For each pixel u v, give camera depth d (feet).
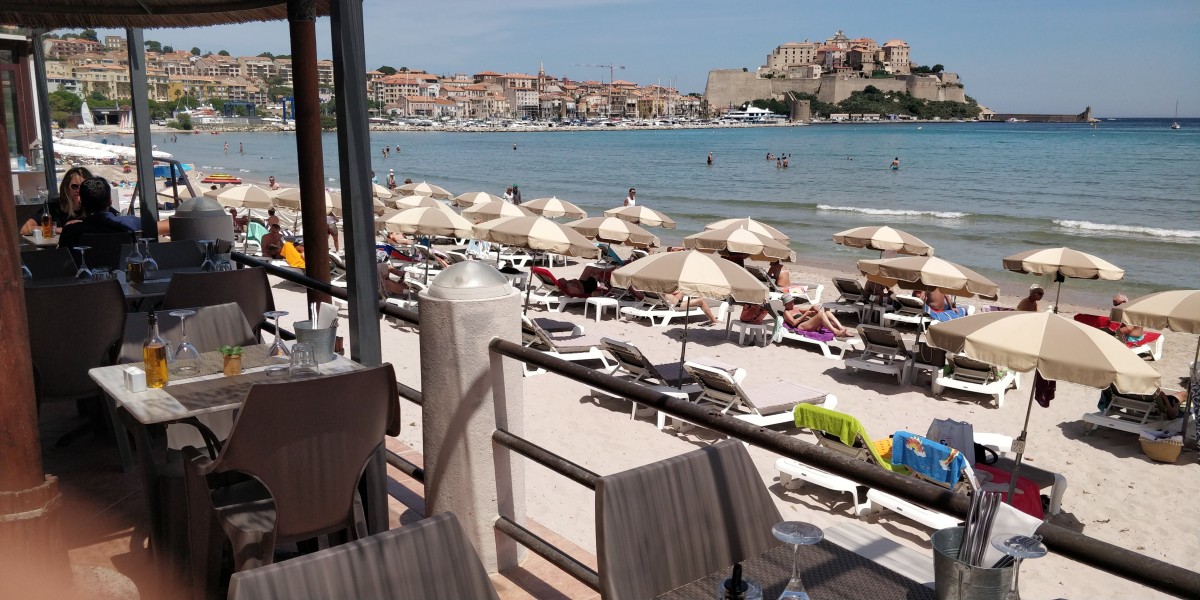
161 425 13.51
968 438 26.94
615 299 54.34
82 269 20.30
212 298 17.56
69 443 16.33
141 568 11.40
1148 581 5.33
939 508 6.46
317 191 18.97
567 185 204.13
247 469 8.87
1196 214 145.18
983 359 25.81
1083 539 5.68
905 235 61.46
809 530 6.34
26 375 7.89
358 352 12.32
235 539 9.27
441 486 11.23
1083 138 468.34
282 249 63.93
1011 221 134.92
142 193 26.20
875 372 41.47
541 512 23.93
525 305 55.16
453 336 10.75
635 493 8.00
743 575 7.48
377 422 9.67
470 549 6.73
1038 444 32.86
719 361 43.50
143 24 22.02
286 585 5.89
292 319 42.68
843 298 57.06
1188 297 35.81
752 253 56.49
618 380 8.95
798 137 560.61
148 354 11.09
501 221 54.49
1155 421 33.01
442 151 416.05
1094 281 82.28
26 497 7.90
